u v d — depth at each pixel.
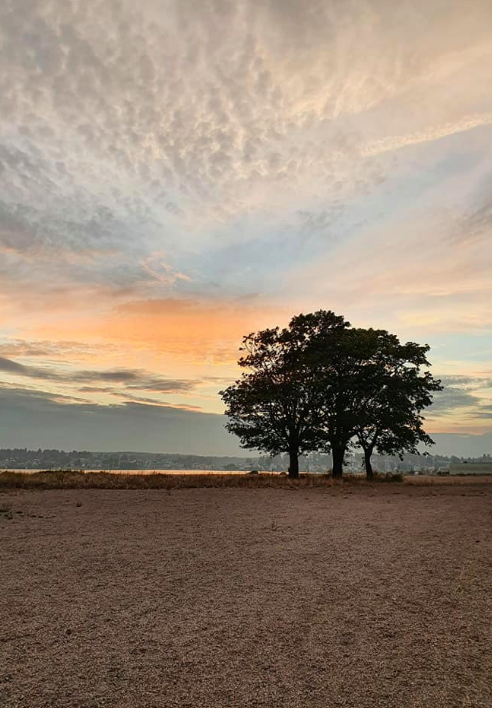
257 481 26.05
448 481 34.09
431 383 34.12
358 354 32.34
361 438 35.16
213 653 3.91
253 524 10.97
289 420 33.50
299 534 9.70
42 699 3.15
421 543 8.82
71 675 3.50
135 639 4.18
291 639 4.23
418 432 34.12
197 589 5.71
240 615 4.83
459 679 3.52
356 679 3.51
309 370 32.69
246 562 7.13
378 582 6.11
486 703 3.18
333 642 4.18
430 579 6.27
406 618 4.80
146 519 11.48
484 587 5.91
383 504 16.25
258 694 3.27
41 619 4.63
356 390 33.34
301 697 3.24
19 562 6.95
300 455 35.50
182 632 4.35
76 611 4.88
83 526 10.30
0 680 3.40
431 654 3.95
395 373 34.19
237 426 34.53
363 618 4.79
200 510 13.48
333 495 19.98
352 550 8.10
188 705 3.12
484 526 11.11
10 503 14.20
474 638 4.30
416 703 3.18
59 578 6.11
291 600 5.33
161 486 22.05
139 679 3.45
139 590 5.64
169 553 7.69
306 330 35.16
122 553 7.63
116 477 25.12
